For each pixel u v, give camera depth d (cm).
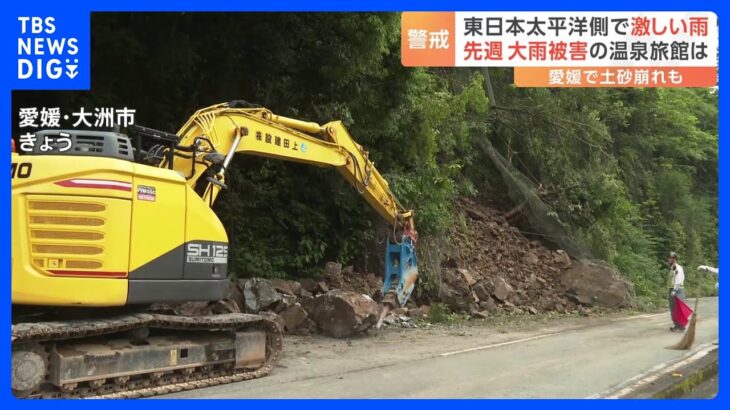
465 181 2081
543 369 834
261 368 802
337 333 1092
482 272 1817
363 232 1523
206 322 733
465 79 2120
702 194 3750
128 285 654
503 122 2273
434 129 1634
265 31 1195
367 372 809
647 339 1151
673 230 3166
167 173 709
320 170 1515
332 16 1165
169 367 704
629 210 2384
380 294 1365
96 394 645
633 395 694
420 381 752
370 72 1318
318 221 1483
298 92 1342
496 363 877
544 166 2266
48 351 623
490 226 2105
